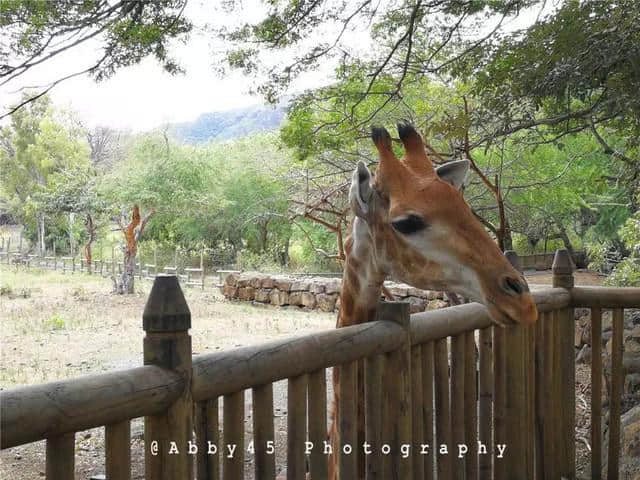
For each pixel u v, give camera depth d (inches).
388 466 89.4
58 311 583.2
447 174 87.7
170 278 58.8
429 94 312.3
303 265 1008.2
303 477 76.5
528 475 129.0
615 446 146.6
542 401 134.5
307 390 78.1
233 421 67.6
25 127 1544.0
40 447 214.4
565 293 142.6
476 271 74.9
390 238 80.5
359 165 82.4
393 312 89.4
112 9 185.0
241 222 1006.4
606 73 151.9
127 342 421.4
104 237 1343.5
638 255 277.9
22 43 168.7
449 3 211.6
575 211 648.4
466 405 107.7
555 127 204.4
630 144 192.7
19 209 1567.4
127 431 55.4
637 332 203.6
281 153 887.1
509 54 166.7
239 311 575.8
